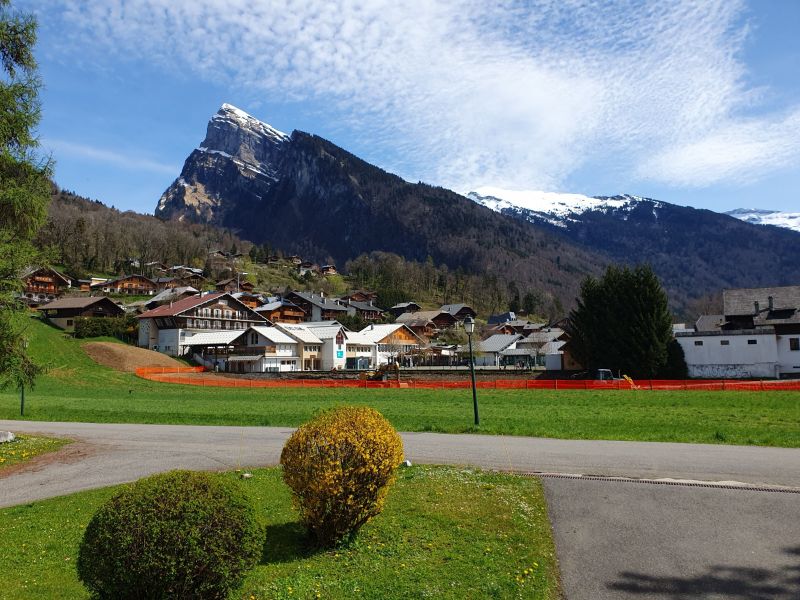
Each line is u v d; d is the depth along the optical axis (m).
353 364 92.12
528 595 7.71
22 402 31.09
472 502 11.50
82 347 75.50
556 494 11.96
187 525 6.34
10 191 18.42
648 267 58.34
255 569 8.59
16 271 19.17
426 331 131.88
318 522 9.23
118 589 6.22
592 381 50.62
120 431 23.94
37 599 7.80
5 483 15.31
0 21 18.75
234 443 20.23
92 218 199.75
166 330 91.56
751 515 10.39
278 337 83.56
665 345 56.66
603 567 8.66
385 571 8.39
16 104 19.05
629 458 15.48
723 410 29.97
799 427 21.89
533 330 133.25
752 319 63.12
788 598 7.62
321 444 9.13
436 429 22.02
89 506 12.47
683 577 8.29
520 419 25.77
